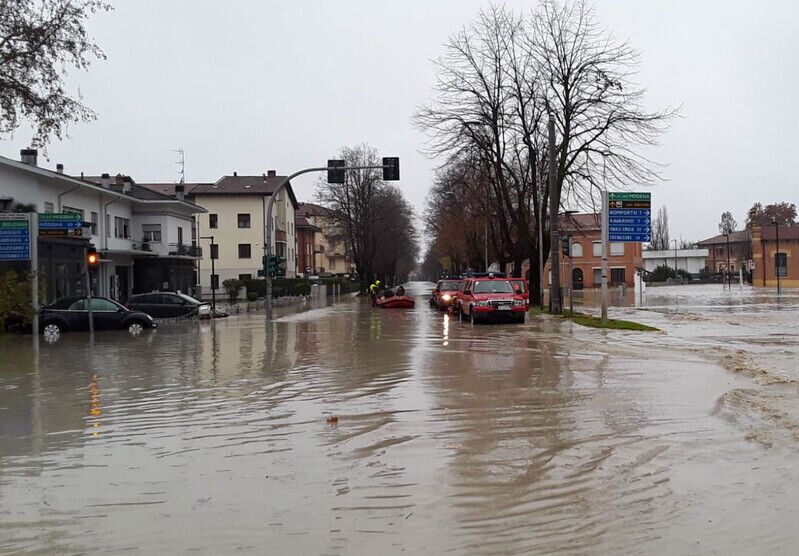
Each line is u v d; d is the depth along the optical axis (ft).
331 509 17.65
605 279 76.95
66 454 23.80
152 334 78.54
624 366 43.42
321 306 155.02
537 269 126.11
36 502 18.54
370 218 232.53
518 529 16.10
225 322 98.48
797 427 25.29
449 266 317.01
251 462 22.38
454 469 21.06
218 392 36.47
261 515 17.28
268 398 34.32
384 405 31.71
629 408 29.73
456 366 44.86
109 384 40.14
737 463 21.03
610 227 76.84
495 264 185.57
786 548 14.82
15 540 15.81
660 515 16.81
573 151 113.29
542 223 119.44
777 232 241.14
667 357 47.98
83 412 31.58
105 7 79.10
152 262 159.22
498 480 19.86
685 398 31.86
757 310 103.04
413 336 68.85
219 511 17.63
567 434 25.22
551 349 53.98
